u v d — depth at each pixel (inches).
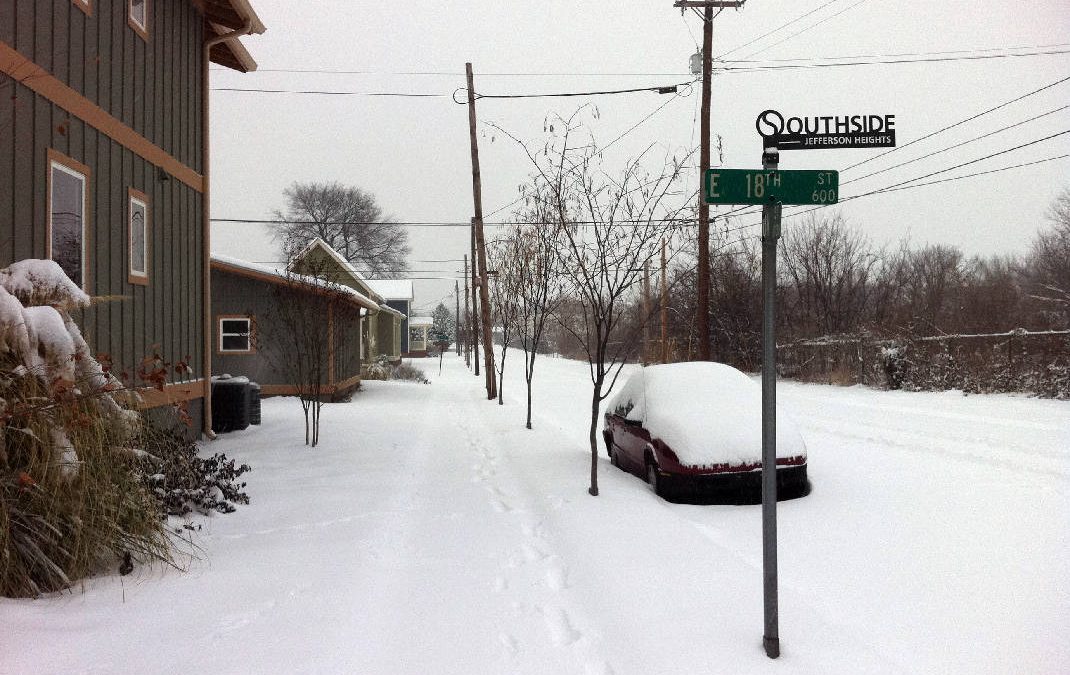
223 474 291.9
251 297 786.8
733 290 1195.9
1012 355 780.6
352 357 942.4
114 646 148.3
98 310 335.3
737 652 154.2
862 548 237.5
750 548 241.1
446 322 4606.3
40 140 287.1
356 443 462.9
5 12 264.7
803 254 1422.2
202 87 483.8
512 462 394.0
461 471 366.9
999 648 158.7
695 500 310.2
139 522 195.6
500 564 213.2
